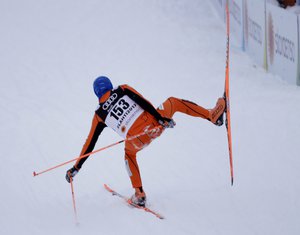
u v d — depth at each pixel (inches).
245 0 1241.4
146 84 1106.1
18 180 685.9
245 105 917.8
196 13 1537.9
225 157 700.7
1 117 964.0
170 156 721.6
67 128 887.1
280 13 1027.9
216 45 1325.0
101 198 601.6
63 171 706.2
